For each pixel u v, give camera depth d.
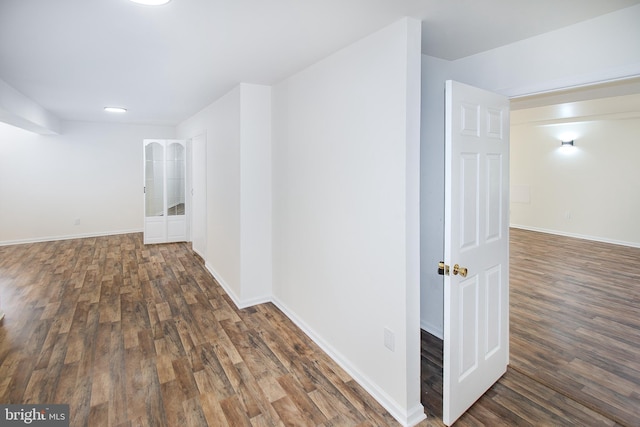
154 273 4.49
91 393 2.10
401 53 1.80
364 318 2.18
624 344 2.73
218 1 1.59
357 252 2.21
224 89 3.49
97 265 4.82
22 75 2.93
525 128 7.42
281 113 3.16
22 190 6.03
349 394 2.13
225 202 3.85
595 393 2.13
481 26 1.89
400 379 1.91
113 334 2.86
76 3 1.61
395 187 1.88
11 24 1.86
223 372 2.34
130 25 1.87
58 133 5.95
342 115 2.29
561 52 1.94
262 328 2.99
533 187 7.38
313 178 2.67
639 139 5.82
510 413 1.96
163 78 3.01
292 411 1.97
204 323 3.08
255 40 2.09
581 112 5.04
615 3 1.63
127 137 6.82
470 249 1.93
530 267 4.80
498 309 2.23
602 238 6.35
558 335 2.88
